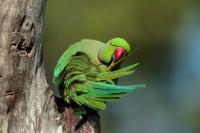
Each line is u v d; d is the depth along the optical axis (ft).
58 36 64.95
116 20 65.77
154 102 78.74
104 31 65.31
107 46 26.96
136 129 78.69
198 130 77.87
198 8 73.36
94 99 24.99
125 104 78.38
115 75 25.22
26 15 23.91
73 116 25.58
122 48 26.99
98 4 65.67
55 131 25.13
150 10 67.77
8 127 24.13
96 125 26.07
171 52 72.33
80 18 65.31
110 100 24.88
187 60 75.31
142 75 74.18
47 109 24.95
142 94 78.13
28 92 24.38
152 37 68.80
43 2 24.31
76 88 25.13
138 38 67.62
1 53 23.80
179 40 71.77
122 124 78.38
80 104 25.18
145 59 71.36
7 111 24.07
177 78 76.64
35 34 24.22
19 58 24.03
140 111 78.64
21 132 24.36
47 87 24.97
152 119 78.95
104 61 26.84
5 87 23.94
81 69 25.26
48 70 64.95
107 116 78.07
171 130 78.59
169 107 78.48
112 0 66.18
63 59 25.32
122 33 66.28
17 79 24.09
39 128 24.75
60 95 25.68
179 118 78.38
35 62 24.43
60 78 25.45
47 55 64.95
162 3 68.18
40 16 24.30
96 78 25.22
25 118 24.40
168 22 69.21
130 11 66.54
